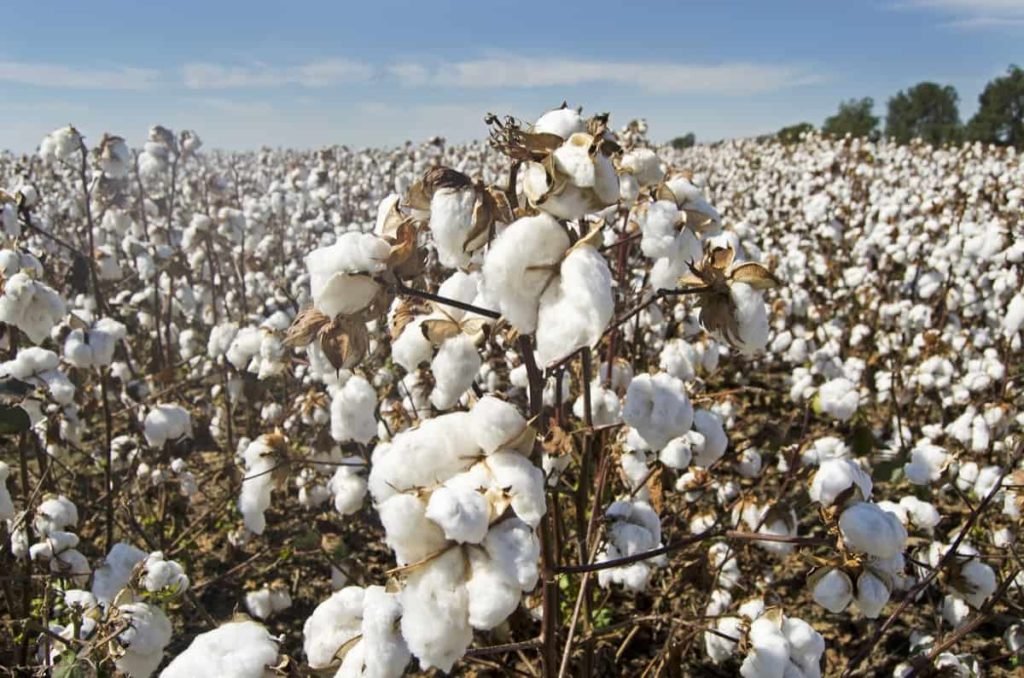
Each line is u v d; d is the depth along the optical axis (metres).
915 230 8.53
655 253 2.18
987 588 2.69
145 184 12.02
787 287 7.08
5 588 3.08
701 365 3.20
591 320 1.41
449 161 12.28
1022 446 2.81
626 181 2.71
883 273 7.55
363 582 3.38
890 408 5.85
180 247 6.89
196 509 4.68
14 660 2.82
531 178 1.48
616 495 3.36
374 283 1.63
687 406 2.22
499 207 1.64
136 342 6.99
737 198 15.05
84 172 5.04
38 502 3.29
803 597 3.80
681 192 2.43
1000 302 6.06
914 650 3.24
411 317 2.15
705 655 3.37
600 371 3.11
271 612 3.65
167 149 7.15
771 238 10.13
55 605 2.63
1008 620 3.55
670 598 3.42
